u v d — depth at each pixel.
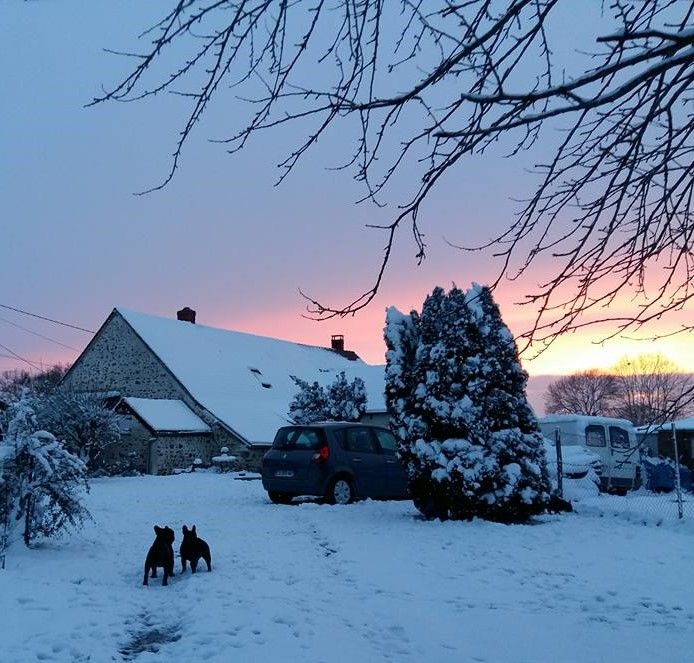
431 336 11.12
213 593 6.17
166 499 14.46
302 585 6.61
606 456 19.02
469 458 10.49
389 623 5.47
